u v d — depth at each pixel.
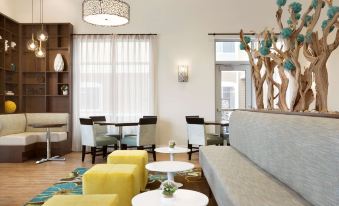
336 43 2.28
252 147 3.31
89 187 3.22
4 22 7.10
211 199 3.80
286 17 7.64
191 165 3.85
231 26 7.76
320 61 2.38
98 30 7.73
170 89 7.77
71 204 2.30
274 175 2.63
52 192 4.08
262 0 7.76
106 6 5.11
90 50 7.70
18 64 7.66
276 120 2.64
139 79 7.66
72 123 7.65
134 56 7.66
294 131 2.21
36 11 7.78
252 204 1.96
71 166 5.81
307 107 2.69
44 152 7.03
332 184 1.65
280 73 3.16
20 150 6.19
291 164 2.23
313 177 1.87
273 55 3.16
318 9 2.42
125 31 7.75
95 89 7.66
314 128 1.95
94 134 6.16
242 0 7.76
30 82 7.80
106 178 3.23
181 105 7.77
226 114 8.20
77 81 7.65
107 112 7.64
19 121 7.09
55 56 7.78
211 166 3.23
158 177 4.91
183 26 7.77
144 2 7.77
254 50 3.93
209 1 7.77
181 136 7.75
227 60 8.16
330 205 1.67
